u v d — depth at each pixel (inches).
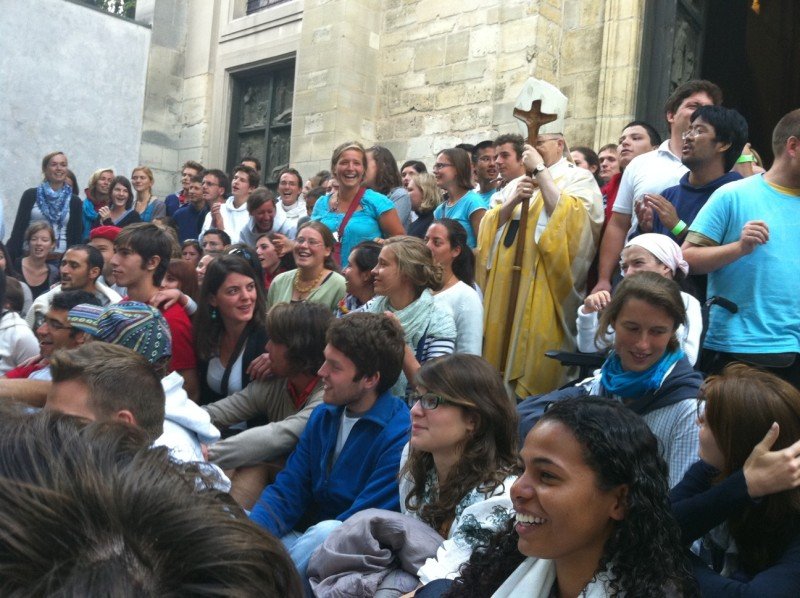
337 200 231.8
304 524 130.3
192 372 164.9
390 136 409.1
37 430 22.6
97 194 371.6
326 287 192.5
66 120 480.7
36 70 468.4
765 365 133.0
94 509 20.1
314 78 418.6
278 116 490.6
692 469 87.4
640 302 107.9
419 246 160.2
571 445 64.8
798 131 135.8
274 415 151.4
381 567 98.9
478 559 74.8
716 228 140.8
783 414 81.0
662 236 135.9
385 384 126.9
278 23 483.5
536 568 69.4
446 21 389.1
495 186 244.7
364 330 124.6
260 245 231.0
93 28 493.0
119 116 504.1
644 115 326.6
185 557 20.5
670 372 109.6
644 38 325.7
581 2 349.1
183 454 104.6
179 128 532.7
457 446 100.4
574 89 345.7
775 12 467.5
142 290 171.5
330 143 404.8
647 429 67.1
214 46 522.3
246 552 21.2
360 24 414.0
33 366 174.4
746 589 72.0
